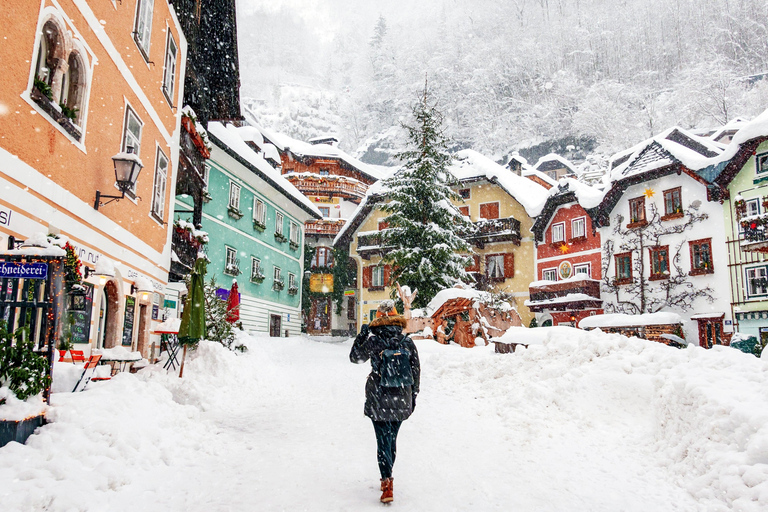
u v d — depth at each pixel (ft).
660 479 14.65
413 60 332.60
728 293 80.12
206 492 13.46
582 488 13.94
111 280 31.86
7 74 19.57
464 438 19.54
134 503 12.29
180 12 46.44
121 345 32.89
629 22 290.97
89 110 27.32
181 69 48.06
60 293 15.83
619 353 23.89
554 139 252.83
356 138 341.00
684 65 260.83
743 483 12.21
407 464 16.29
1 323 13.94
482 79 293.84
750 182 79.36
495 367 29.73
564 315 103.50
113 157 29.27
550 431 19.67
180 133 49.57
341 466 16.07
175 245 50.42
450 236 78.89
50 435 13.57
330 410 26.23
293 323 116.26
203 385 29.66
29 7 20.88
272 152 121.08
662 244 89.51
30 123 21.25
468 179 123.03
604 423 19.99
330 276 132.26
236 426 22.09
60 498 11.18
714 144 92.27
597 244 100.99
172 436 17.66
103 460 13.62
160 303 43.91
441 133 84.64
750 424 13.53
